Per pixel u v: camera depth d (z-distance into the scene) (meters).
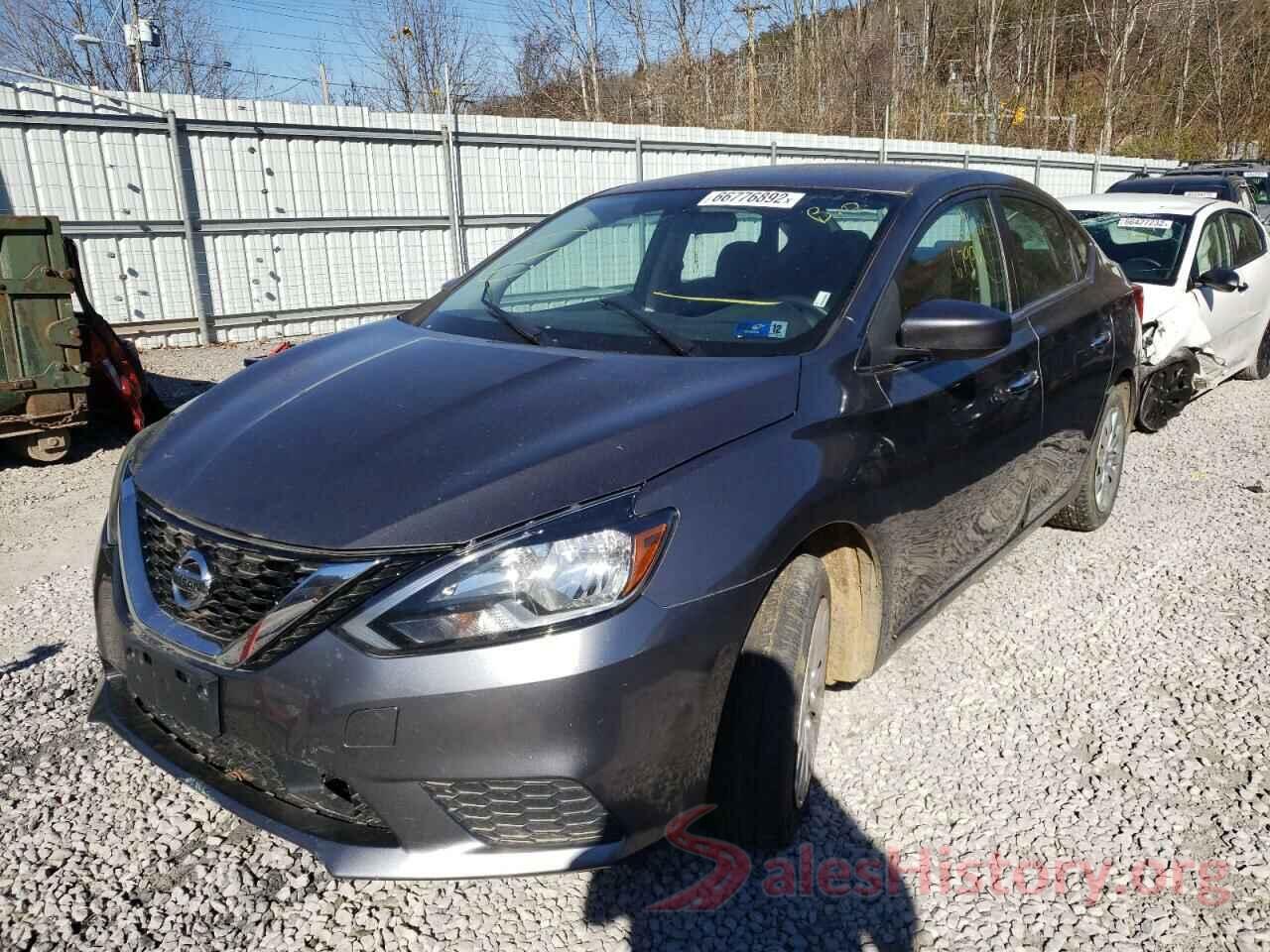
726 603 2.24
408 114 11.84
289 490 2.27
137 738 2.45
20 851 2.65
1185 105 41.25
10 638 3.88
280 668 2.08
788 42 30.72
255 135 10.79
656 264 3.40
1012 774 2.99
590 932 2.39
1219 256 7.45
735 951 2.33
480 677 2.01
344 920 2.43
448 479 2.20
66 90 9.53
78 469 6.27
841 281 3.03
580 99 28.03
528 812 2.12
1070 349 4.02
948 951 2.34
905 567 2.97
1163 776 2.98
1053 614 4.07
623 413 2.43
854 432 2.67
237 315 11.09
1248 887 2.53
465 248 12.80
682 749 2.21
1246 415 7.32
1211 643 3.81
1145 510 5.29
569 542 2.09
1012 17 39.00
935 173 3.69
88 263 9.98
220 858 2.65
